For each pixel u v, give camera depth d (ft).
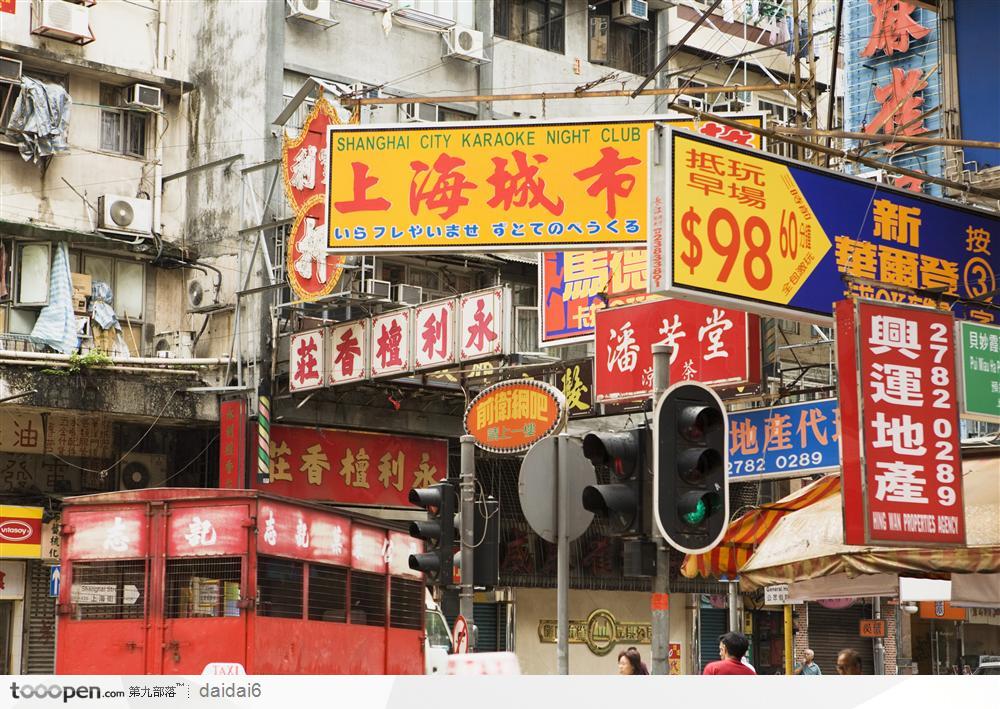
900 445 32.19
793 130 35.60
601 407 65.21
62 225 77.97
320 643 44.96
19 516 71.10
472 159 43.80
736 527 39.04
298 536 43.83
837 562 34.94
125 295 80.53
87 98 79.92
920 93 74.84
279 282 79.51
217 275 82.12
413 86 89.76
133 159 81.46
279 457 79.46
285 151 73.46
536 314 86.89
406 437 84.53
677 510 29.17
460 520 45.93
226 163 78.79
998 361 36.14
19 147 75.97
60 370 72.59
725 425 29.76
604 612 91.81
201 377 77.77
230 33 84.99
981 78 46.50
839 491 37.47
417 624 53.67
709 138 33.40
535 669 87.66
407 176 44.80
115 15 81.97
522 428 57.31
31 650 72.18
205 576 41.57
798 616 99.25
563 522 33.58
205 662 40.96
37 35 78.23
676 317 54.44
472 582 45.75
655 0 101.55
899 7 76.54
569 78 97.76
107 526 42.52
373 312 79.25
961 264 37.45
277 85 82.69
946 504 32.30
